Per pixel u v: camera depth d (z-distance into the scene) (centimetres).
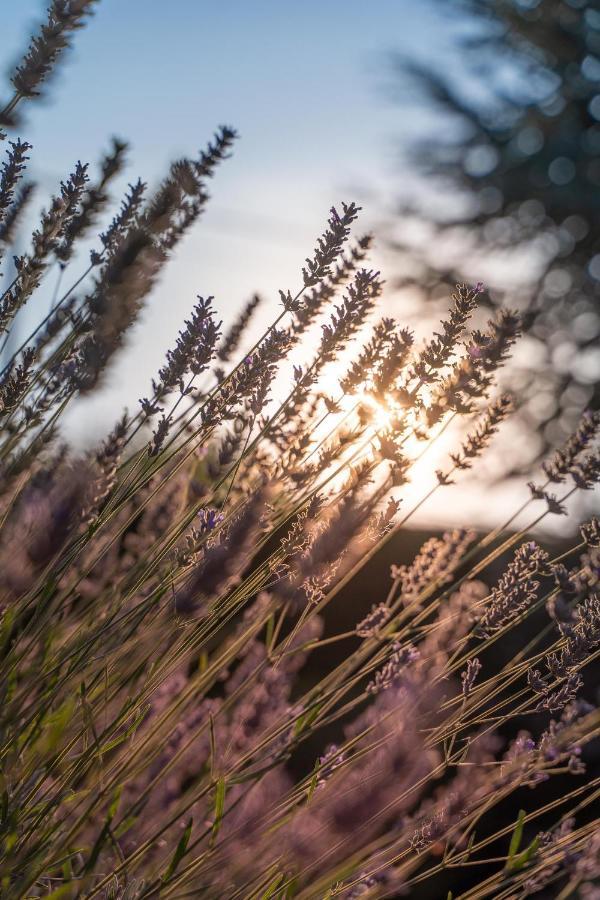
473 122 384
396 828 56
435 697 52
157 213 57
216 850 52
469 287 59
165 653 56
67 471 48
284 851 51
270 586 58
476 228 380
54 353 59
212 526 53
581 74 392
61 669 54
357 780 53
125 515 59
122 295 54
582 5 382
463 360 57
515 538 62
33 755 54
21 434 58
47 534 46
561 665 59
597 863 55
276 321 59
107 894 52
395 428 56
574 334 372
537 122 396
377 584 200
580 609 60
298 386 60
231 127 61
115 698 58
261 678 63
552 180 384
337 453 58
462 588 62
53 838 52
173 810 57
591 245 383
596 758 117
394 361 58
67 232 62
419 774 51
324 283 64
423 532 205
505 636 206
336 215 60
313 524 56
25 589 50
